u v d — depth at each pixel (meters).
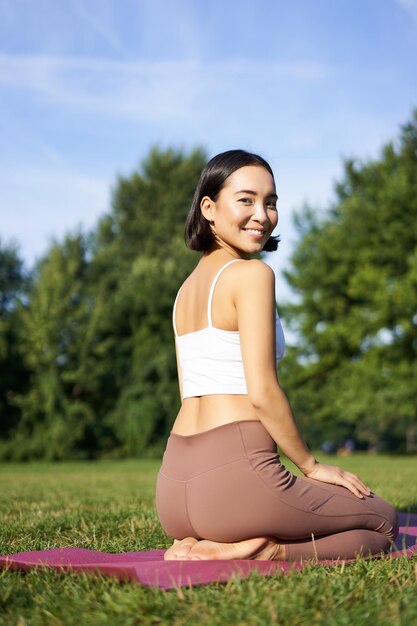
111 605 2.14
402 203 25.56
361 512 2.84
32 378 26.36
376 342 26.08
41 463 23.84
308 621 2.02
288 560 2.74
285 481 2.66
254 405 2.60
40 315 26.36
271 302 2.67
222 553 2.66
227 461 2.62
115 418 26.70
